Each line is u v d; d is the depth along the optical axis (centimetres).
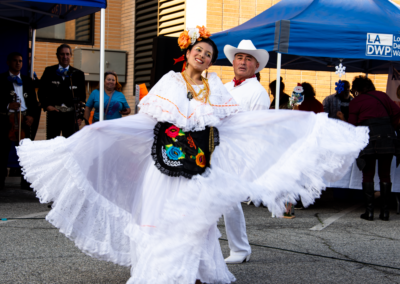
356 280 344
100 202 287
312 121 306
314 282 337
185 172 271
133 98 1030
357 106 594
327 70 932
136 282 255
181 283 254
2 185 736
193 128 282
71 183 281
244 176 301
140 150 292
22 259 368
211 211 259
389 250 436
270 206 286
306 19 602
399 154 585
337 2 667
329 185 660
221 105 296
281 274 352
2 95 698
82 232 286
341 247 443
